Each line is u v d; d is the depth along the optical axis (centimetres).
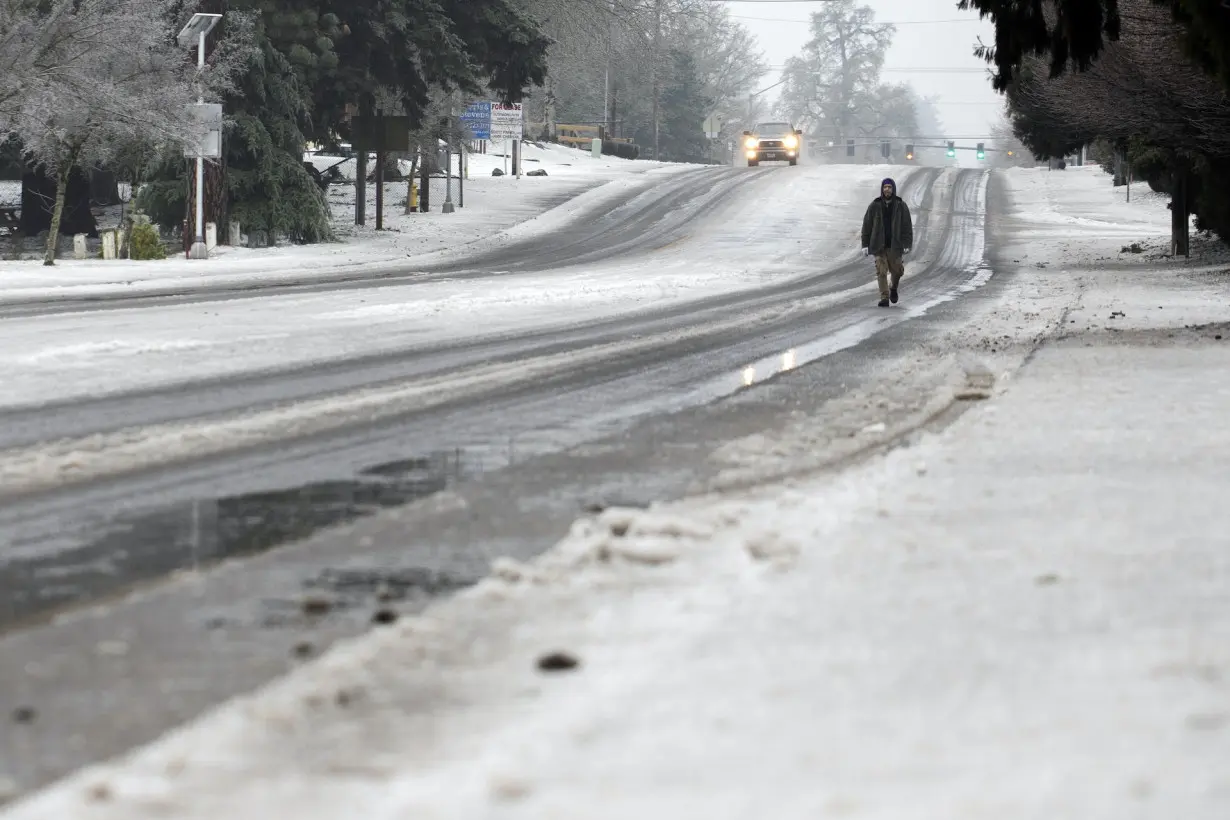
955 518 2262
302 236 15488
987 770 1103
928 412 3722
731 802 1048
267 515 2458
